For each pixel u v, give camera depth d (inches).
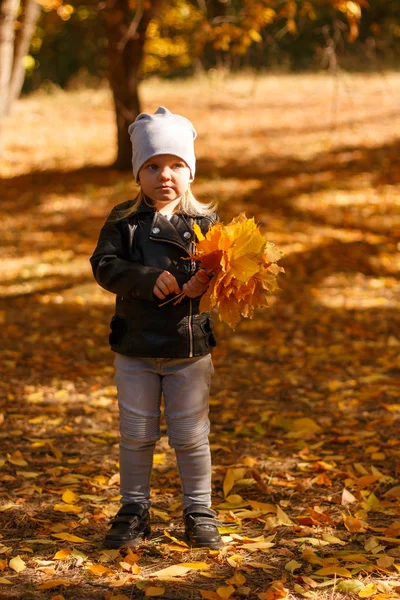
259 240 130.9
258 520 160.4
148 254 143.6
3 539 149.0
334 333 339.0
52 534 149.0
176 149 142.6
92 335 336.2
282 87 850.1
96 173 619.5
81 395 259.3
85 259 455.2
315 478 182.7
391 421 228.4
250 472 186.5
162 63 894.4
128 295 138.9
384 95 773.3
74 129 772.6
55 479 183.5
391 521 159.9
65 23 875.4
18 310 373.1
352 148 634.2
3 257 461.7
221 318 132.3
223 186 565.0
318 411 242.5
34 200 562.9
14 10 473.1
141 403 144.9
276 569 136.2
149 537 150.2
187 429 145.7
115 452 206.5
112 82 611.8
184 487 149.8
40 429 224.2
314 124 705.6
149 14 568.1
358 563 138.4
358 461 198.7
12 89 776.9
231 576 133.2
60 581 127.7
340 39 389.4
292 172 589.3
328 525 156.4
